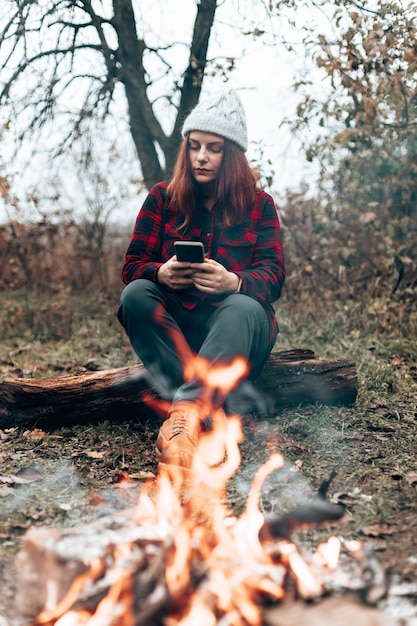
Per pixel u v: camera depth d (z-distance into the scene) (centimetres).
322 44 466
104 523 179
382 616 160
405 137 486
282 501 231
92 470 265
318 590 167
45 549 161
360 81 473
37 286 745
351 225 548
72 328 583
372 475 254
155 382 314
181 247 275
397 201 524
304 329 500
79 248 747
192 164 299
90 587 156
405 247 509
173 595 155
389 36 453
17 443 298
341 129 528
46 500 236
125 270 302
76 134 595
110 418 319
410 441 292
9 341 564
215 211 305
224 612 156
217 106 296
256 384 322
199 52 557
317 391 328
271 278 294
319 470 261
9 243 732
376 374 383
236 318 270
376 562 182
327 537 203
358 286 554
